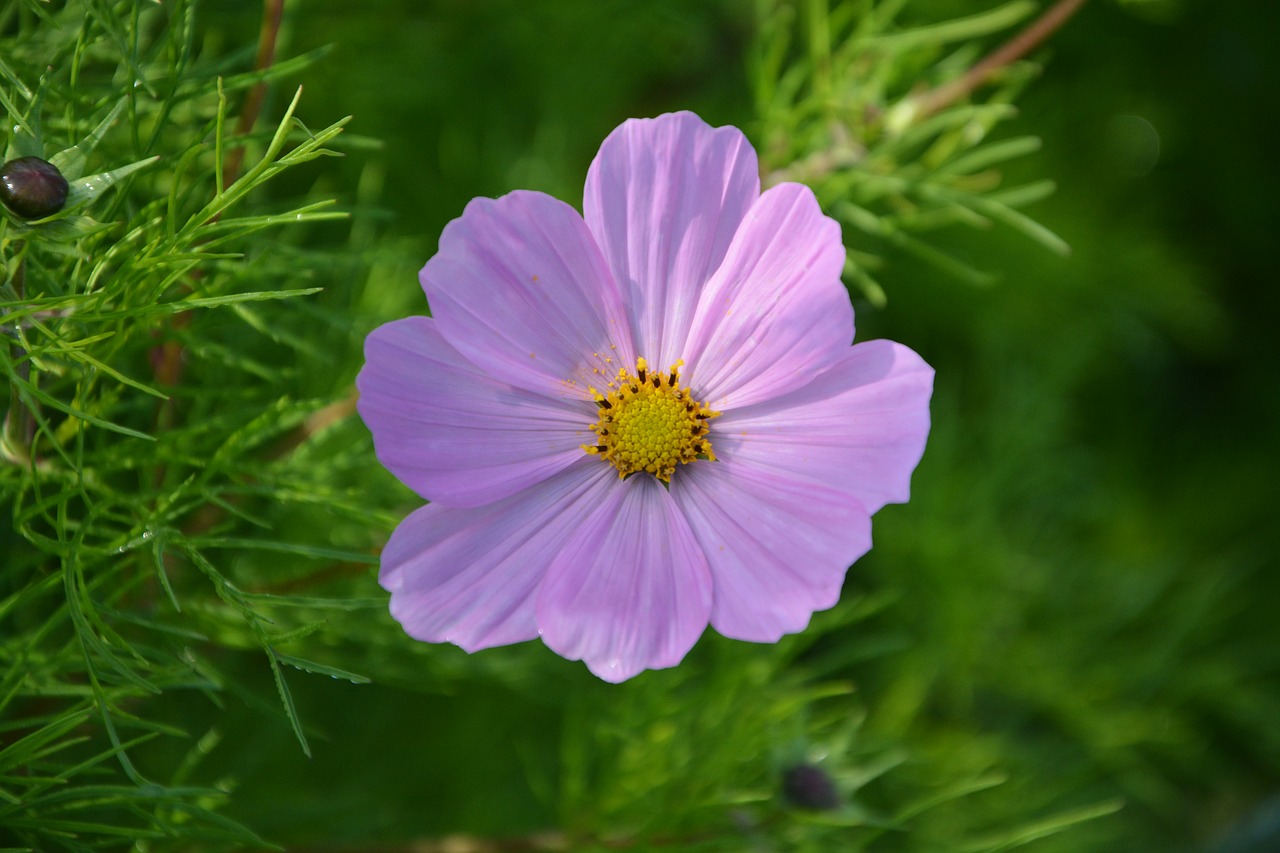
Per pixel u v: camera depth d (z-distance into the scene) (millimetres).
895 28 694
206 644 546
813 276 469
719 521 474
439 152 678
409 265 588
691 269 479
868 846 629
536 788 580
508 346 474
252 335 544
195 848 523
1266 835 705
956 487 706
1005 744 668
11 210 446
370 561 470
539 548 472
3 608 471
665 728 541
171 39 486
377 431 463
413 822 611
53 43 505
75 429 487
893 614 697
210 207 461
